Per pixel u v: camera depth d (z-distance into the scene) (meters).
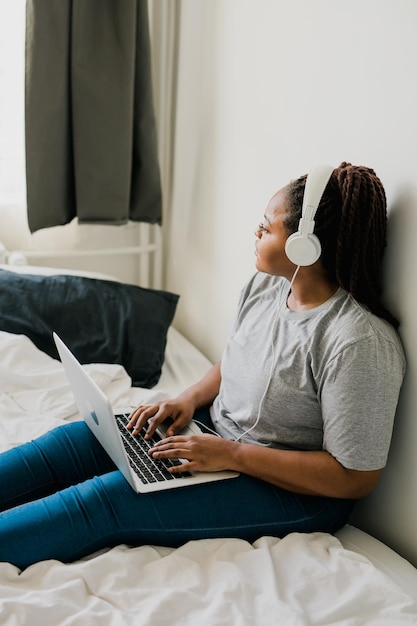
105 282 2.03
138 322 1.94
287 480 1.22
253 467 1.23
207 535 1.20
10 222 2.31
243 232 1.92
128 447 1.32
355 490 1.19
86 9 2.00
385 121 1.29
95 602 1.02
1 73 2.15
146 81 2.15
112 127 2.12
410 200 1.23
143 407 1.44
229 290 2.03
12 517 1.13
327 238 1.23
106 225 2.26
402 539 1.32
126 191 2.20
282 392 1.26
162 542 1.19
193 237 2.26
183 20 2.19
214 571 1.12
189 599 1.04
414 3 1.20
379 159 1.31
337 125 1.45
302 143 1.59
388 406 1.17
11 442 1.44
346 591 1.08
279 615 1.01
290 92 1.62
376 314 1.24
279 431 1.29
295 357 1.25
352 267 1.22
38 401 1.63
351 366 1.15
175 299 2.05
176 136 2.33
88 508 1.15
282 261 1.29
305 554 1.16
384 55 1.29
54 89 2.03
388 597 1.06
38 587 1.06
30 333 1.88
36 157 2.07
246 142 1.86
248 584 1.09
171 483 1.20
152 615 1.00
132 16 2.03
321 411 1.24
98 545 1.16
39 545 1.11
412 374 1.25
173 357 2.05
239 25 1.85
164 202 2.49
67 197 2.18
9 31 2.12
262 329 1.37
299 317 1.28
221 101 1.99
